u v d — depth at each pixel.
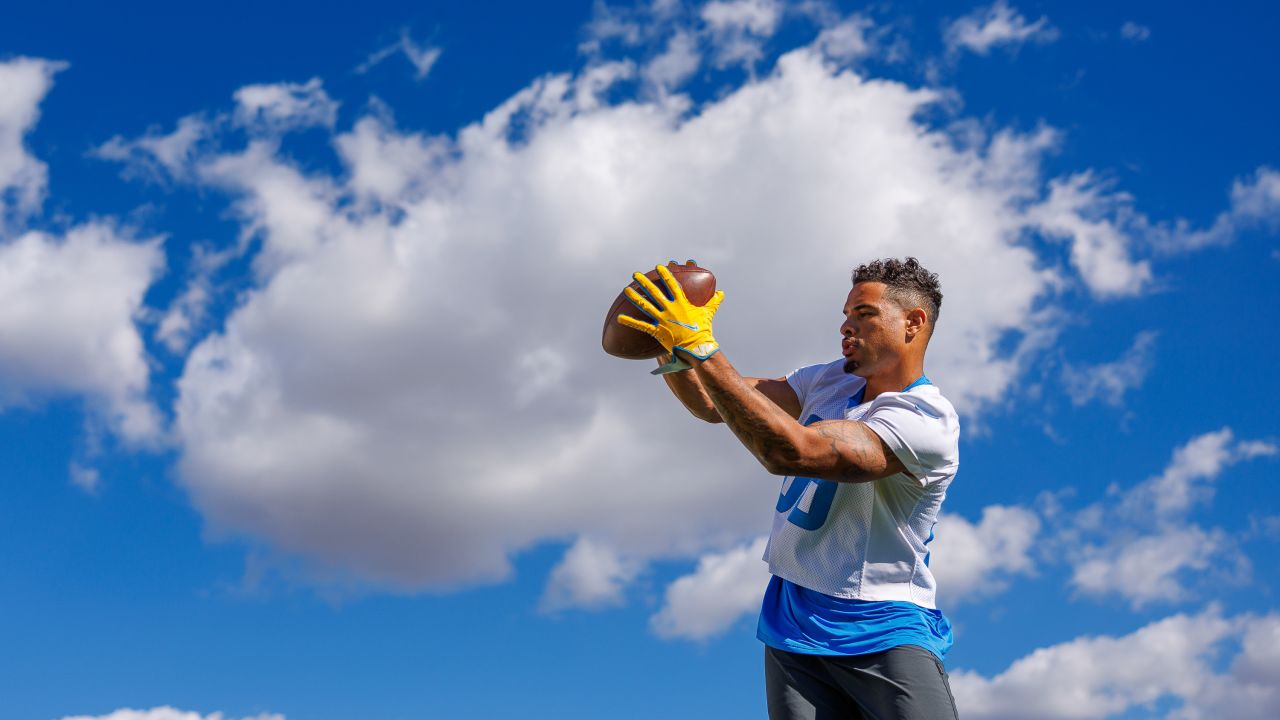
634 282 3.46
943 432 3.32
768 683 3.64
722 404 3.16
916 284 3.60
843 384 3.82
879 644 3.35
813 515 3.47
